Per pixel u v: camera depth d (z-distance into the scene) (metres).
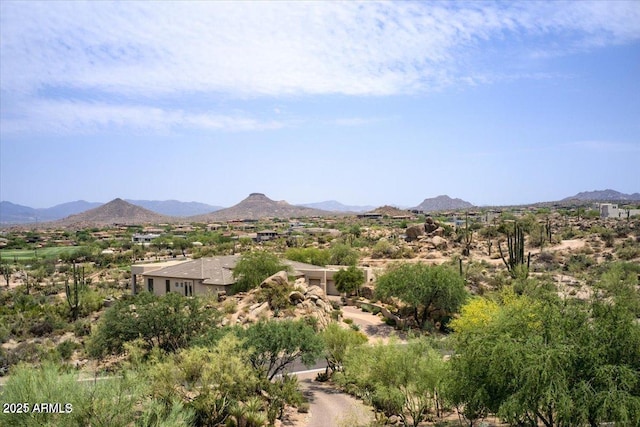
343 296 63.06
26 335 49.75
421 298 48.94
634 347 17.58
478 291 60.94
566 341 18.30
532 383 17.19
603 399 16.34
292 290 48.56
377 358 27.41
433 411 28.91
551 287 58.34
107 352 36.00
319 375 35.25
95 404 16.72
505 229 110.31
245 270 55.78
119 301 39.53
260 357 31.05
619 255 84.62
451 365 21.69
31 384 16.78
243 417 23.94
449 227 115.19
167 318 36.31
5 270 102.94
